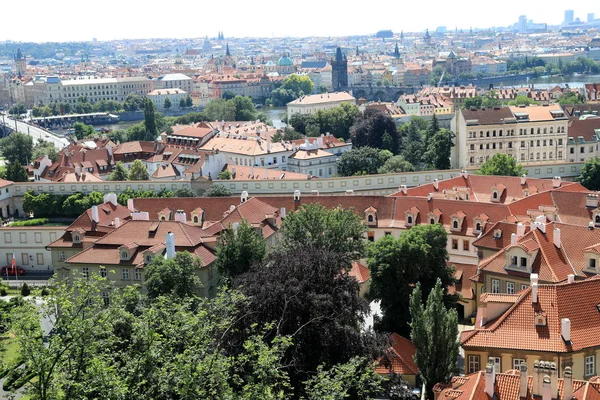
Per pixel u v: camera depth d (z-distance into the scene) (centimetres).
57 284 10706
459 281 16312
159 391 9106
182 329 9831
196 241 16975
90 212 19375
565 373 8938
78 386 8844
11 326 9512
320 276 12388
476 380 9412
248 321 11325
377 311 16738
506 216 18588
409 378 13238
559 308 11150
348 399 10956
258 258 15238
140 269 16650
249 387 9212
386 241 15012
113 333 10281
